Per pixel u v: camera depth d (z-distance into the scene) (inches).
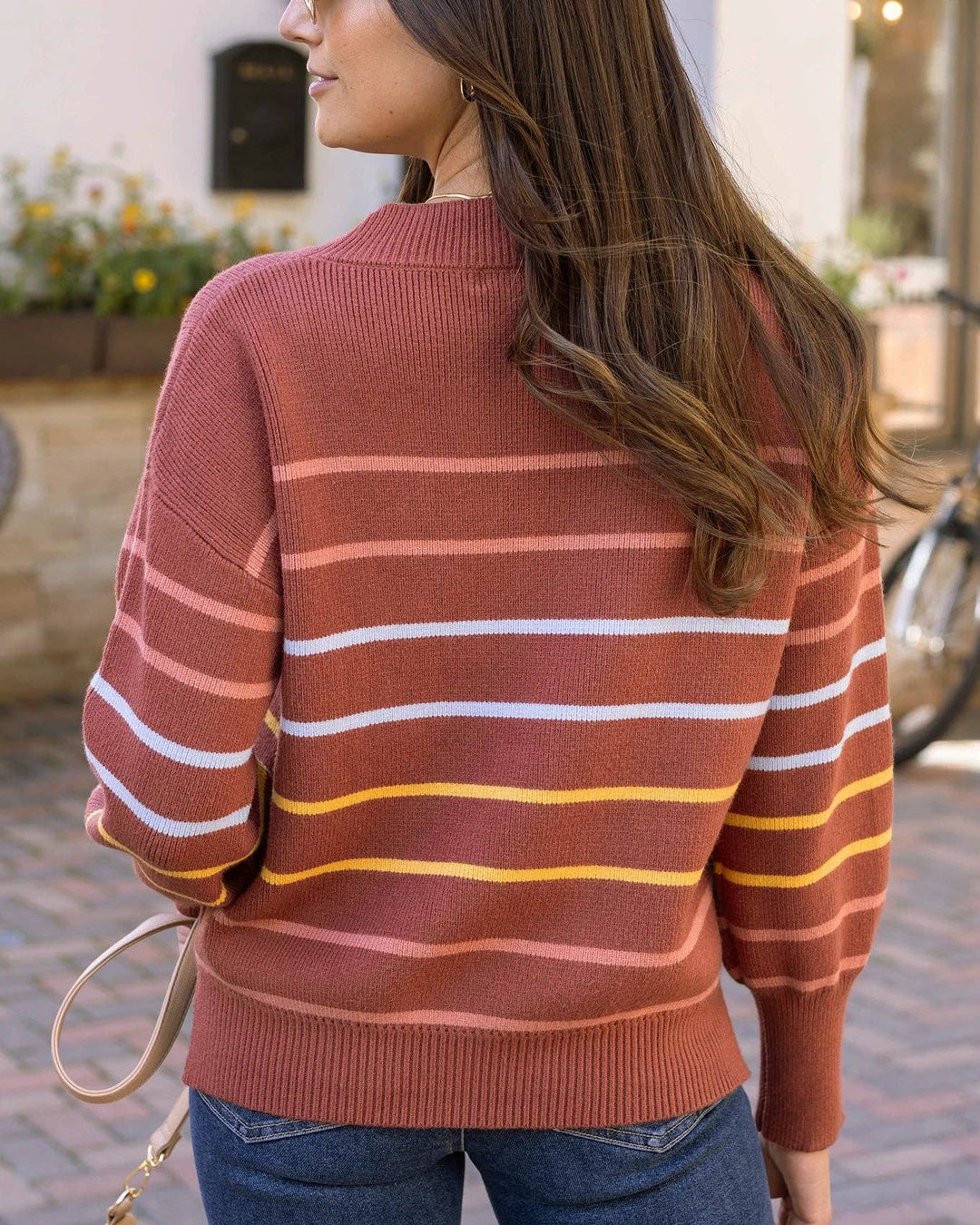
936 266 261.4
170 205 241.4
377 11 46.0
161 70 241.8
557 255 44.3
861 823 55.9
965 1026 141.4
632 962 47.7
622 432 45.0
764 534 46.1
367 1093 47.8
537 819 46.6
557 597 46.4
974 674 206.7
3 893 168.6
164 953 154.4
